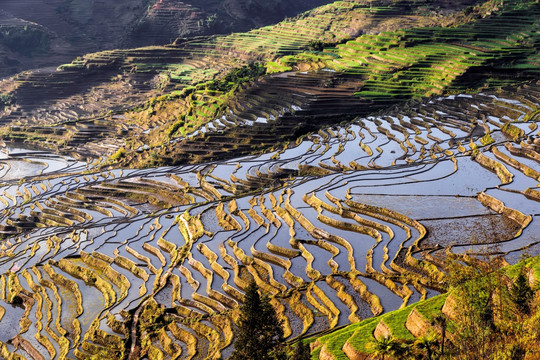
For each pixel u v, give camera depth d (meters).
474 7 188.88
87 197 116.62
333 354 43.59
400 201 77.56
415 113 128.75
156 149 139.25
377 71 151.25
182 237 86.12
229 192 104.81
